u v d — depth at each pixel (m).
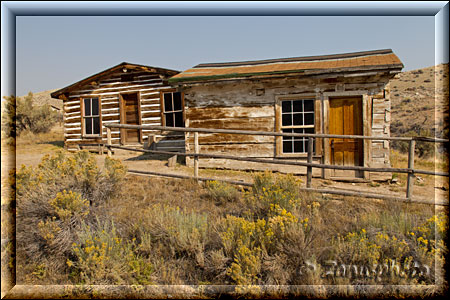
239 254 4.16
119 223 5.13
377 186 8.08
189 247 4.50
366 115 8.54
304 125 9.12
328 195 6.95
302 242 4.21
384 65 7.89
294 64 10.35
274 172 9.20
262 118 9.36
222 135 9.64
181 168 9.44
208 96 9.78
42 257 4.42
